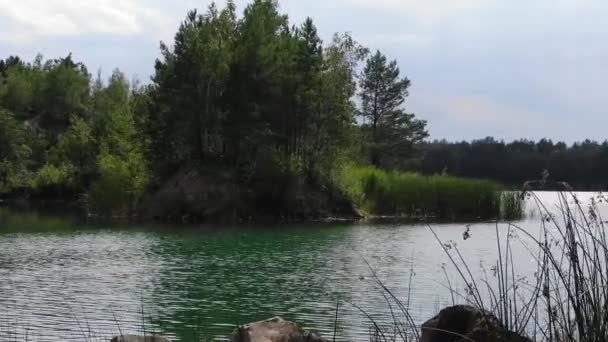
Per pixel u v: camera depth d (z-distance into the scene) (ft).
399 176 216.54
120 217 196.24
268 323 26.94
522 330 25.05
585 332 22.12
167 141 206.39
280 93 201.67
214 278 83.66
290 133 205.57
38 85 424.87
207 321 58.03
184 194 190.49
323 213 193.67
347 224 173.47
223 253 111.34
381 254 107.45
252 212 191.93
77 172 285.84
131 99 314.96
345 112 204.33
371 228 159.43
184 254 109.40
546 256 25.71
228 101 205.36
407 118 297.53
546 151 165.99
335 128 204.03
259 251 114.21
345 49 214.69
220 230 155.84
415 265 92.43
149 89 230.89
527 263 83.41
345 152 208.13
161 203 191.52
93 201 204.95
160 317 59.47
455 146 335.26
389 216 198.90
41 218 191.21
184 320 58.39
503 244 112.27
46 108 407.03
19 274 86.02
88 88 455.22
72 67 474.08
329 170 203.82
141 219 189.67
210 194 190.70
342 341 49.06
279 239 134.51
